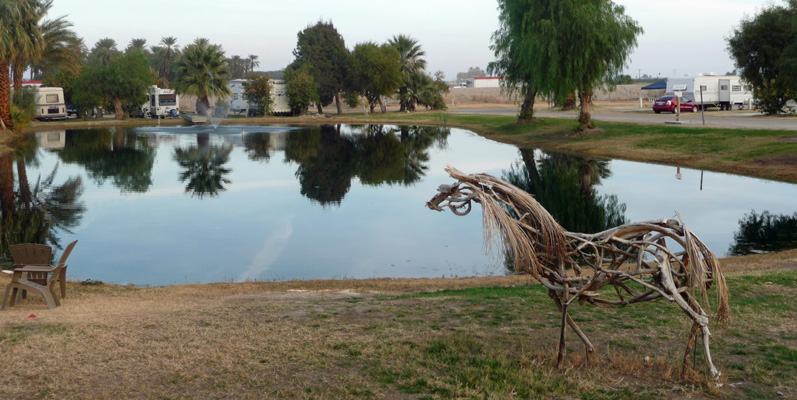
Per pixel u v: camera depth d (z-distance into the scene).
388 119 74.19
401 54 85.50
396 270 15.09
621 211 20.64
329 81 81.69
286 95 83.44
